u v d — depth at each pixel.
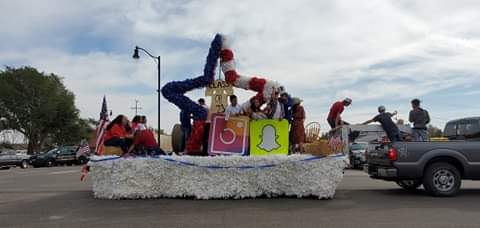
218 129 11.95
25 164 37.28
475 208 9.16
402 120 17.05
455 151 10.92
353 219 8.02
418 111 13.09
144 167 10.80
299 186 10.63
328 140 10.82
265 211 8.91
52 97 64.62
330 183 10.54
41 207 9.63
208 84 12.88
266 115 12.12
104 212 8.94
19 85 63.56
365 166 12.49
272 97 12.18
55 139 67.75
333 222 7.75
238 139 11.85
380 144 11.70
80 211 9.08
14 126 63.16
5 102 62.59
